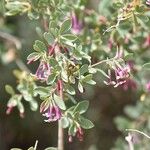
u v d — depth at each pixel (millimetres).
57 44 602
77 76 593
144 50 800
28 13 684
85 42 738
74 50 601
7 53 990
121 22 698
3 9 705
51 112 590
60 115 590
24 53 1036
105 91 1096
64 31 603
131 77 724
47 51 611
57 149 655
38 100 983
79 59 602
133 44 779
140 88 844
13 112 1158
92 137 1144
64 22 602
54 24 613
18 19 1040
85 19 751
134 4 643
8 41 990
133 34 757
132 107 959
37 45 598
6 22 1025
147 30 752
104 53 734
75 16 727
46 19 696
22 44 1032
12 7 692
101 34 747
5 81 1089
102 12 762
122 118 951
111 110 1120
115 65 605
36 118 1146
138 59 805
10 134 1189
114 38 722
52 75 587
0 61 1029
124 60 631
